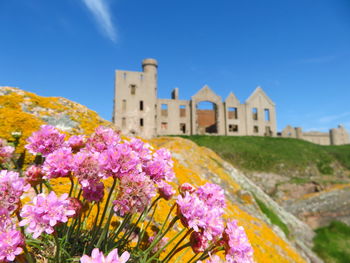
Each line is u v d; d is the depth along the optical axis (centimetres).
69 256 191
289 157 4494
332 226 2031
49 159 171
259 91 6450
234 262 188
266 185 3550
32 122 514
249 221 837
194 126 5681
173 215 502
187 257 384
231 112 6488
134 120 5109
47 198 146
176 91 5816
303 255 1038
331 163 4550
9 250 139
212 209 201
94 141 216
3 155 251
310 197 2955
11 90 624
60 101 675
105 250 204
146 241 364
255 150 4600
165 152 247
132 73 5300
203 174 1015
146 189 173
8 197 143
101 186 190
